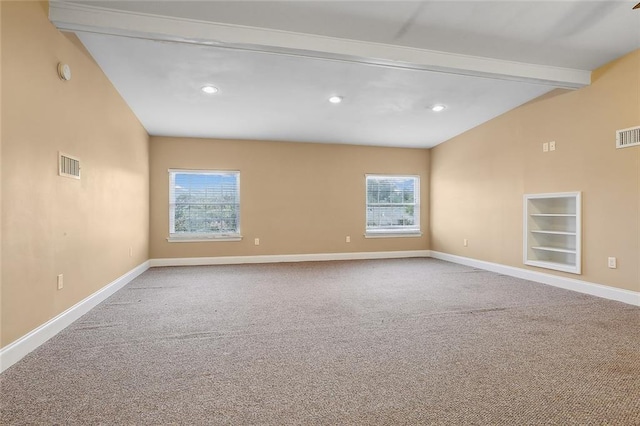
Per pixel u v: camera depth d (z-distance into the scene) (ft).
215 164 20.27
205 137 20.11
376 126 18.38
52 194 8.28
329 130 19.03
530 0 8.29
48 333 8.13
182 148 19.83
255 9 8.58
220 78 12.12
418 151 23.35
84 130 10.06
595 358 7.09
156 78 12.04
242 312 10.48
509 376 6.34
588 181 12.49
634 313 10.16
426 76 12.17
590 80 12.37
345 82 12.62
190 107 15.01
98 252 11.34
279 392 5.82
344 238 22.17
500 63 11.52
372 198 22.97
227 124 17.62
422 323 9.39
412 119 17.25
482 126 18.04
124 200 14.24
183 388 5.95
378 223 23.00
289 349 7.65
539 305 11.12
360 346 7.81
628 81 11.19
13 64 6.76
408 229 23.29
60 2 8.11
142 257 17.52
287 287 13.98
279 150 21.22
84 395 5.71
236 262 20.42
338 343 7.99
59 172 8.60
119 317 9.95
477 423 4.93
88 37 9.37
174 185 19.98
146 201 18.40
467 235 19.45
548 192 14.10
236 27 9.27
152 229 19.33
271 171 21.08
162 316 10.07
